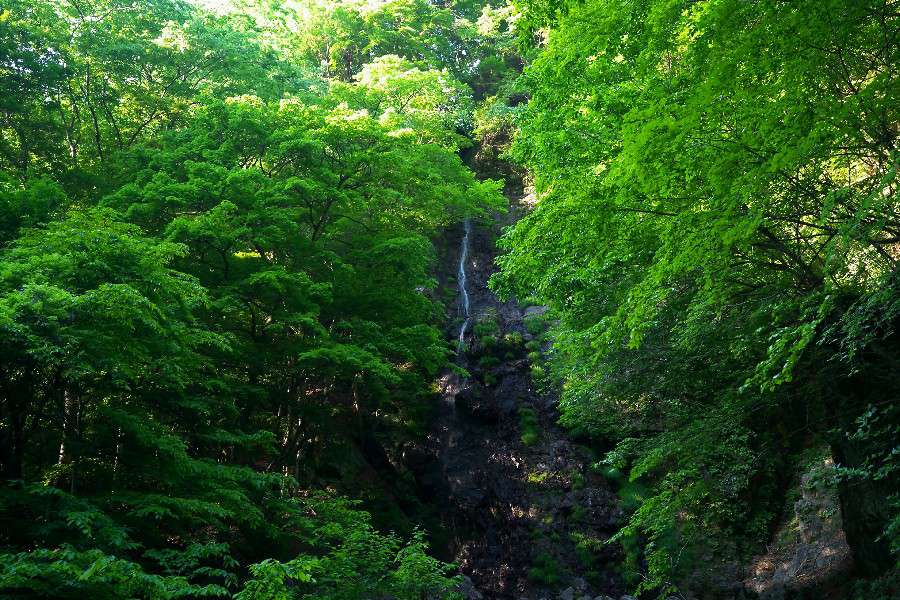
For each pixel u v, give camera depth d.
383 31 39.91
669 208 9.17
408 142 20.08
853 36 7.17
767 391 11.66
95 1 23.27
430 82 28.95
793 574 16.05
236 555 15.59
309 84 29.53
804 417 13.22
